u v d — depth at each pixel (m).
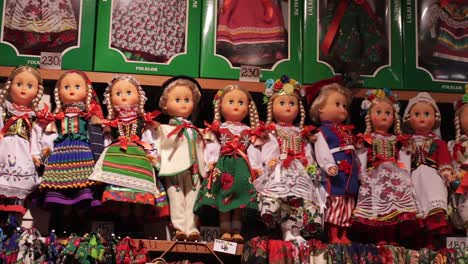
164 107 2.40
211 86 2.44
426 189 2.30
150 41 2.45
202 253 2.34
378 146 2.35
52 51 2.39
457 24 2.59
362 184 2.30
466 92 2.46
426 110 2.42
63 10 2.43
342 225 2.27
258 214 2.20
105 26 2.44
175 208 2.24
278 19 2.52
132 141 2.24
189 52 2.45
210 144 2.31
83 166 2.15
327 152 2.29
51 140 2.21
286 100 2.37
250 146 2.30
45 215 2.33
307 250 2.13
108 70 2.40
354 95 2.49
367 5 2.56
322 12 2.54
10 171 2.13
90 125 2.25
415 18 2.58
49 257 2.05
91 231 2.33
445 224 2.25
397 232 2.38
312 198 2.21
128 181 2.14
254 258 2.11
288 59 2.48
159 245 2.18
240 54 2.47
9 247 2.04
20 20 2.40
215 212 2.33
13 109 2.25
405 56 2.54
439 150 2.39
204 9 2.50
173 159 2.27
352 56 2.51
